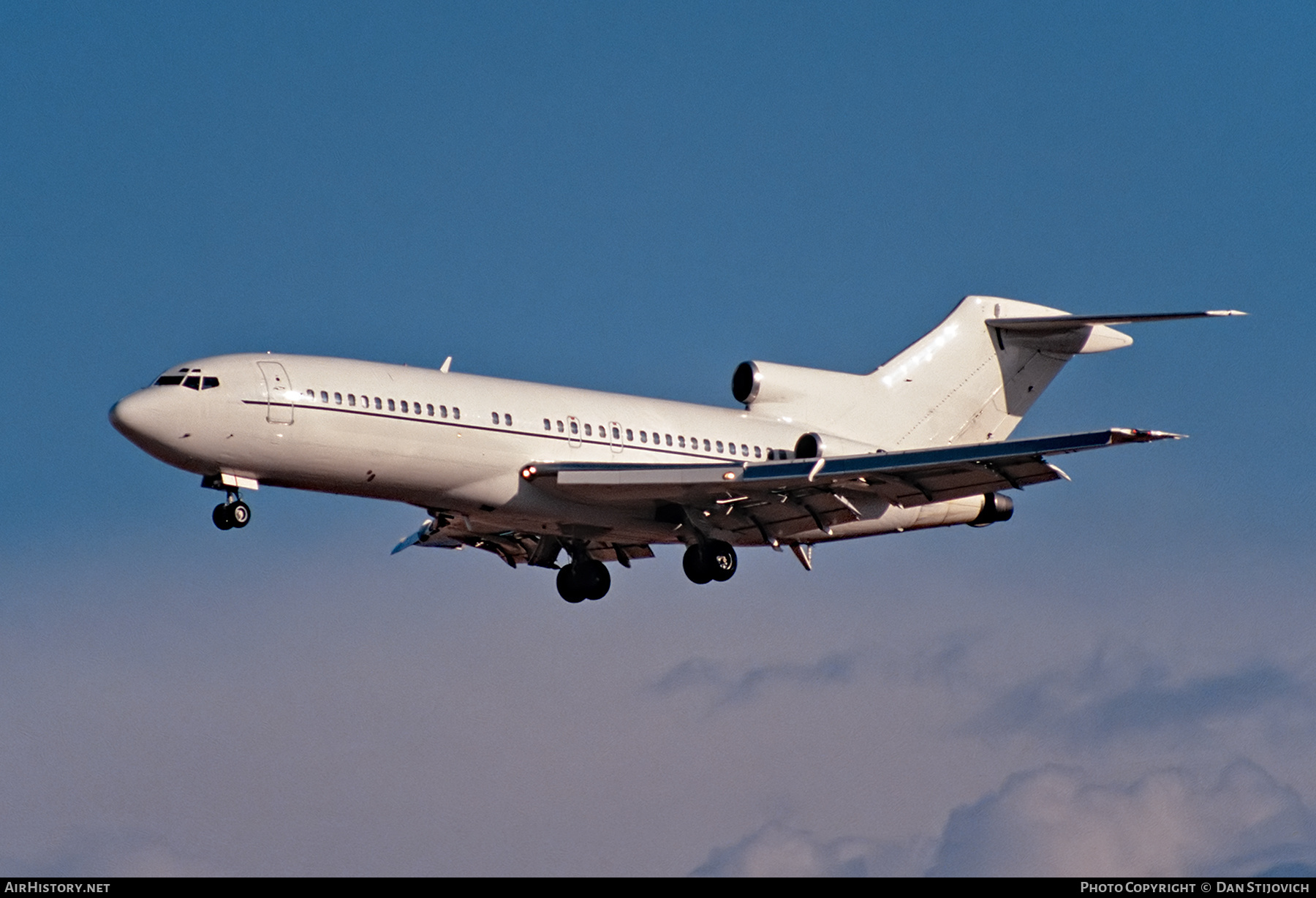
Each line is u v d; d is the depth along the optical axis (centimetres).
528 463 10344
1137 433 9125
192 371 9688
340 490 10119
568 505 10519
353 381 9944
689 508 10825
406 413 9981
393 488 10131
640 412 10938
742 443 11231
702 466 10319
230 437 9619
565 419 10544
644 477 10162
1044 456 9719
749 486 10331
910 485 10350
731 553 10969
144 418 9481
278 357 9925
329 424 9788
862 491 10606
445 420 10069
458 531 11388
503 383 10506
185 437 9550
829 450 11088
